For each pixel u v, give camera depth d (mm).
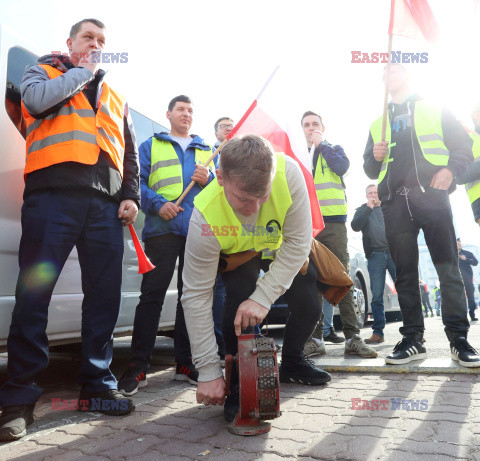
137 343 2652
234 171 1434
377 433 1686
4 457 1591
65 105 2121
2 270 2166
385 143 3051
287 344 2508
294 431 1750
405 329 2961
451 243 2898
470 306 8102
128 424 1940
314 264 2457
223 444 1647
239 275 2043
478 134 3740
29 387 1917
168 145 3104
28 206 2051
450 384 2396
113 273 2238
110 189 2217
